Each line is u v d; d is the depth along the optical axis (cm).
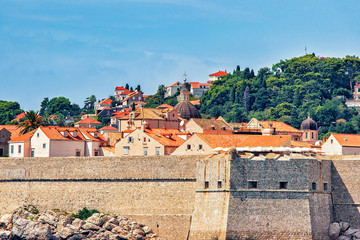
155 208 17225
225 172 16100
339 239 16338
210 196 16338
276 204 15988
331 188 16788
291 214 15938
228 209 15912
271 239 15888
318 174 16362
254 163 16075
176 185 17125
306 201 15975
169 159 17262
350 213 16612
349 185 16712
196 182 16675
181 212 16938
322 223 16300
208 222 16200
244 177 16050
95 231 17262
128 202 17538
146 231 17112
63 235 17300
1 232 17450
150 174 17412
